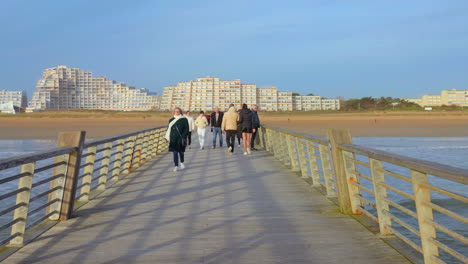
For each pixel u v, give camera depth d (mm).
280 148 11891
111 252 3822
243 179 8430
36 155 3947
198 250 3877
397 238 4137
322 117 91250
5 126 61281
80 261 3582
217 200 6297
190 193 6895
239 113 13727
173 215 5320
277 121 76188
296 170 9695
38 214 7469
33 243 4102
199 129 15938
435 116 88812
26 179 4066
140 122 76438
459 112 98062
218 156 13273
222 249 3906
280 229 4605
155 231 4551
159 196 6633
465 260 2574
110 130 52250
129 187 7500
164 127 16344
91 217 5203
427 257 3092
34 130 51562
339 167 5309
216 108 16297
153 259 3629
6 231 6320
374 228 4539
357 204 5254
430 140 32969
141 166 10773
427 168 2775
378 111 112938
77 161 5141
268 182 8039
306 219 5047
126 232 4512
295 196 6590
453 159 18406
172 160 12312
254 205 5918
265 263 3514
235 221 4992
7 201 8984
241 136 15641
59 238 4277
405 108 124750
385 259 3582
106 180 7422
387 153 3715
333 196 6504
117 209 5664
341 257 3646
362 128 52375
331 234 4379
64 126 61688
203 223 4902
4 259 3629
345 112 110812
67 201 5059
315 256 3682
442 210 2777
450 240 6418
